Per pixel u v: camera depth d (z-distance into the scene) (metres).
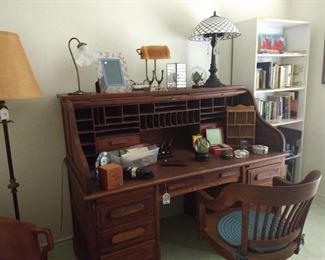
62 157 1.90
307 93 2.58
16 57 1.33
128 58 1.96
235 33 1.92
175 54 2.13
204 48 2.24
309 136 2.62
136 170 1.46
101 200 1.33
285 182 1.53
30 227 1.26
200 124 1.98
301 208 1.26
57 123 1.84
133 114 1.74
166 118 1.86
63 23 1.74
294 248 1.34
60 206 1.96
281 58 2.60
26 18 1.65
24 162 1.80
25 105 1.74
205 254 1.88
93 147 1.67
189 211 2.35
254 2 2.41
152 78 2.05
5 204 1.80
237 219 1.53
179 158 1.79
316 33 2.43
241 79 2.30
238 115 2.02
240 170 1.72
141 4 1.95
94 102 1.52
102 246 1.38
